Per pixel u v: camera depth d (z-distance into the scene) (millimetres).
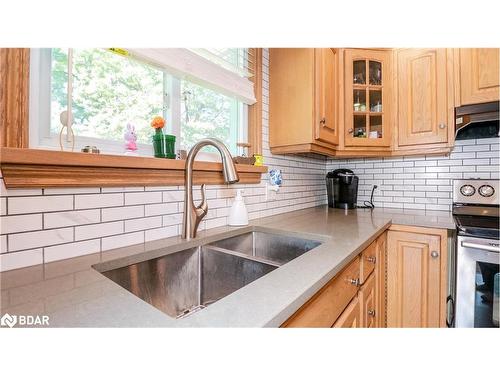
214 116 1362
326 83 1515
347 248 871
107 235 813
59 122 799
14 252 641
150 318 440
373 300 1200
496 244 1217
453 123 1590
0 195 617
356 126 1780
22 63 650
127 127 906
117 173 806
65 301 500
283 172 1715
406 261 1443
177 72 1080
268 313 453
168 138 994
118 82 967
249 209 1413
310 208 2020
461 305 1290
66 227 725
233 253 866
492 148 1727
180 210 1041
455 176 1842
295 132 1453
